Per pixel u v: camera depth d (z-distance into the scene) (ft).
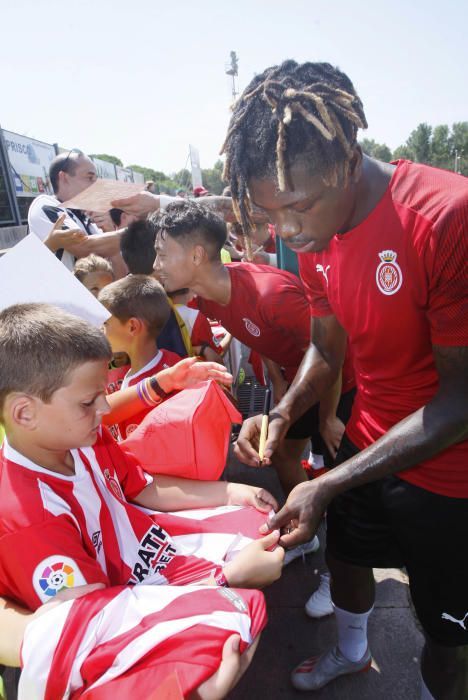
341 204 3.64
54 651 2.85
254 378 12.35
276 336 6.97
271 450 5.01
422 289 3.74
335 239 4.17
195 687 2.88
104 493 4.10
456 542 4.28
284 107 3.31
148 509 4.75
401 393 4.47
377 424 4.79
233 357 11.09
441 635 4.53
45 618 2.96
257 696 5.81
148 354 6.58
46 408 3.43
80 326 3.61
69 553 3.30
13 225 39.19
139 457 4.92
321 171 3.39
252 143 3.44
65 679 2.85
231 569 3.88
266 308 6.69
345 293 4.25
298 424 7.37
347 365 6.99
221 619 3.07
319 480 4.26
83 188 11.70
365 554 5.11
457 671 4.60
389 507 4.49
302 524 4.25
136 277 6.60
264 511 4.71
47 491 3.50
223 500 4.87
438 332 3.72
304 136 3.30
